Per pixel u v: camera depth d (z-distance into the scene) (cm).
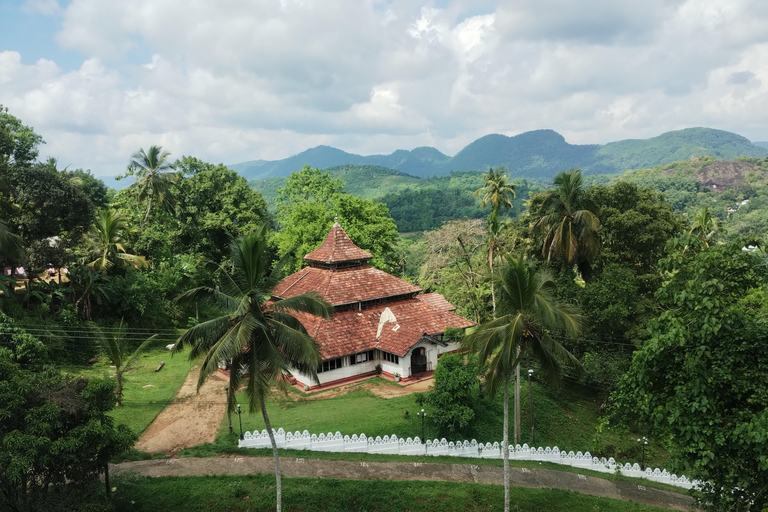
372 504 2609
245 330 2156
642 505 2867
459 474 3005
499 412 3912
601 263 4881
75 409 2077
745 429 1627
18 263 4541
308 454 3050
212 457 2942
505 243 5847
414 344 4334
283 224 7775
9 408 1936
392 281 5069
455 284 6175
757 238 1773
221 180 7962
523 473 3120
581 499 2862
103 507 2083
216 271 2428
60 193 4650
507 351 2378
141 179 6725
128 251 6412
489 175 6006
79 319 4750
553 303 2491
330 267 4894
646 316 4162
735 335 1819
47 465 2033
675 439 1928
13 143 4900
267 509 2492
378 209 7206
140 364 4697
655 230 4578
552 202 4578
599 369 4041
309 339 2364
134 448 3053
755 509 1778
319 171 8256
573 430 3947
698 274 1828
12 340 3541
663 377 2022
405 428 3475
